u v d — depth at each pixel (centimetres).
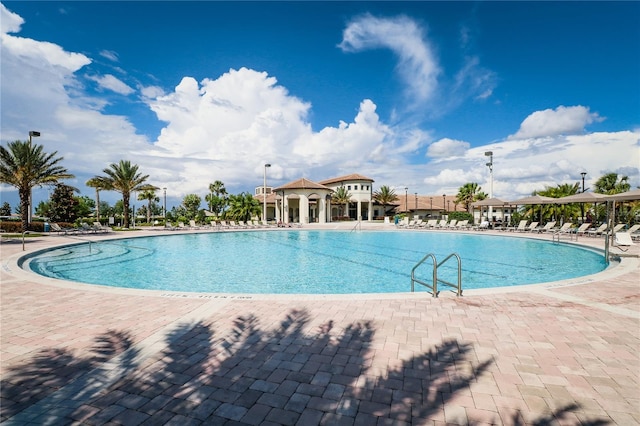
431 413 262
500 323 463
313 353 371
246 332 434
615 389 295
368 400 280
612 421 251
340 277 1061
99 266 1238
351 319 482
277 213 4509
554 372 326
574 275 1046
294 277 1060
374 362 349
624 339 406
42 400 278
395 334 425
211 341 405
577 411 263
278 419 254
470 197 4066
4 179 2086
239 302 571
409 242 2036
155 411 264
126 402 276
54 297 607
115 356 363
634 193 1351
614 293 621
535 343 395
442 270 1154
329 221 4266
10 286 694
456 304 554
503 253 1517
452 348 382
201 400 279
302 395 287
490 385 303
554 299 582
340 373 326
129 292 639
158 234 2303
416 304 555
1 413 260
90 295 620
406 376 319
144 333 431
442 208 5362
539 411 264
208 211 5769
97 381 309
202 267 1223
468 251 1595
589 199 1666
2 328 448
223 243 2002
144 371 329
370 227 3172
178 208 6506
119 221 3962
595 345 389
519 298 590
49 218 3331
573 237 1873
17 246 1472
